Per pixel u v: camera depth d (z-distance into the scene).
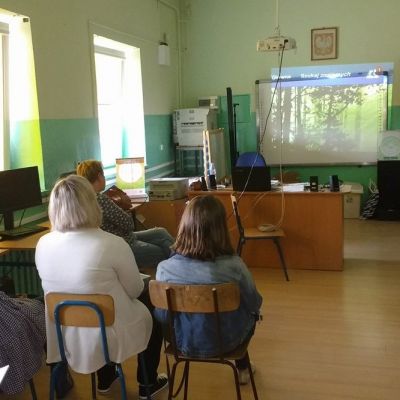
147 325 2.17
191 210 2.02
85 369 2.02
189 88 7.21
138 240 3.64
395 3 6.40
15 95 3.85
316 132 6.92
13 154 3.95
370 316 3.41
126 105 5.86
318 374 2.69
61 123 4.14
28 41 3.73
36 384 2.69
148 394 2.39
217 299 1.91
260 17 6.83
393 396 2.46
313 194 4.34
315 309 3.56
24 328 2.17
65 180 2.04
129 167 4.90
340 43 6.64
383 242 5.31
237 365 2.60
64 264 1.97
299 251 4.48
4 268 3.47
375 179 6.83
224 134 7.03
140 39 5.69
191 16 7.06
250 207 4.50
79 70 4.42
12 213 3.30
